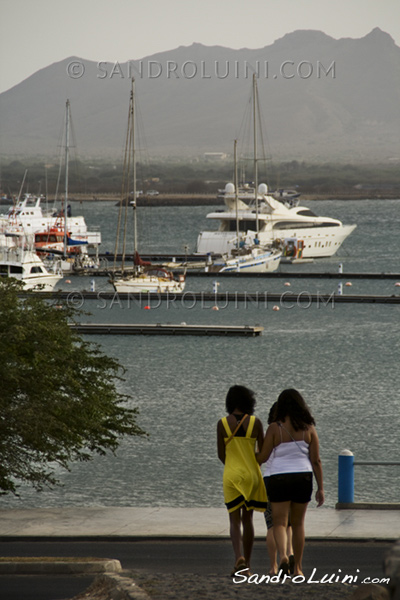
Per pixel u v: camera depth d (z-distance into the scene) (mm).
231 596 19578
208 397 92562
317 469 23969
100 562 26141
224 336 140750
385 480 61969
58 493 59188
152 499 57844
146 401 89938
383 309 172625
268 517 24609
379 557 28328
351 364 115750
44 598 23000
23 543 31156
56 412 48406
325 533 31688
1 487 49344
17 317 51031
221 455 24656
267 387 99688
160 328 142250
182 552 29453
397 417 81438
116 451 69125
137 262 191875
